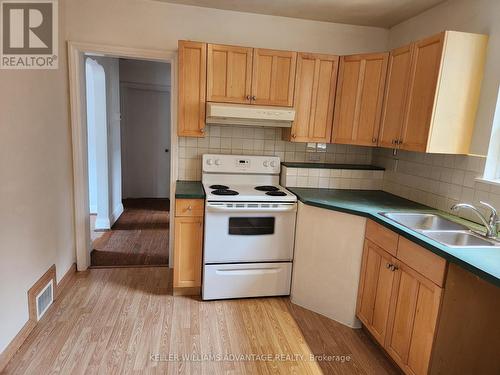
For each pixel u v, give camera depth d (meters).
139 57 2.90
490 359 1.79
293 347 2.22
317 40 3.10
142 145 5.94
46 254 2.43
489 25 2.11
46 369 1.89
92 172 4.85
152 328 2.32
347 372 2.02
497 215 1.92
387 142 2.60
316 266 2.60
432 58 2.16
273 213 2.67
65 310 2.48
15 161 1.98
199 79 2.71
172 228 3.19
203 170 3.06
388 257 2.07
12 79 1.95
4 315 1.88
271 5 2.76
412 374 1.84
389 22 3.03
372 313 2.24
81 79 2.90
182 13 2.86
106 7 2.76
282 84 2.82
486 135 2.13
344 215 2.41
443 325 1.68
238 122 2.81
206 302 2.70
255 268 2.74
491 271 1.40
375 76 2.67
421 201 2.66
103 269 3.19
